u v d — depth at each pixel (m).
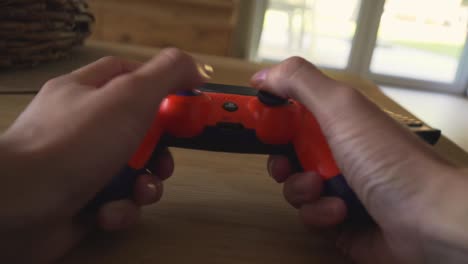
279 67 0.33
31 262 0.26
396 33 2.65
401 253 0.28
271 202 0.37
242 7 1.68
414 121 0.41
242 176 0.40
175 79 0.31
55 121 0.27
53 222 0.26
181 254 0.30
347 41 2.45
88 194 0.27
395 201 0.27
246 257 0.31
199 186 0.38
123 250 0.30
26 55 0.57
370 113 0.29
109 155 0.27
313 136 0.33
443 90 2.45
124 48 0.83
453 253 0.26
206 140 0.34
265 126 0.34
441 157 0.28
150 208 0.34
